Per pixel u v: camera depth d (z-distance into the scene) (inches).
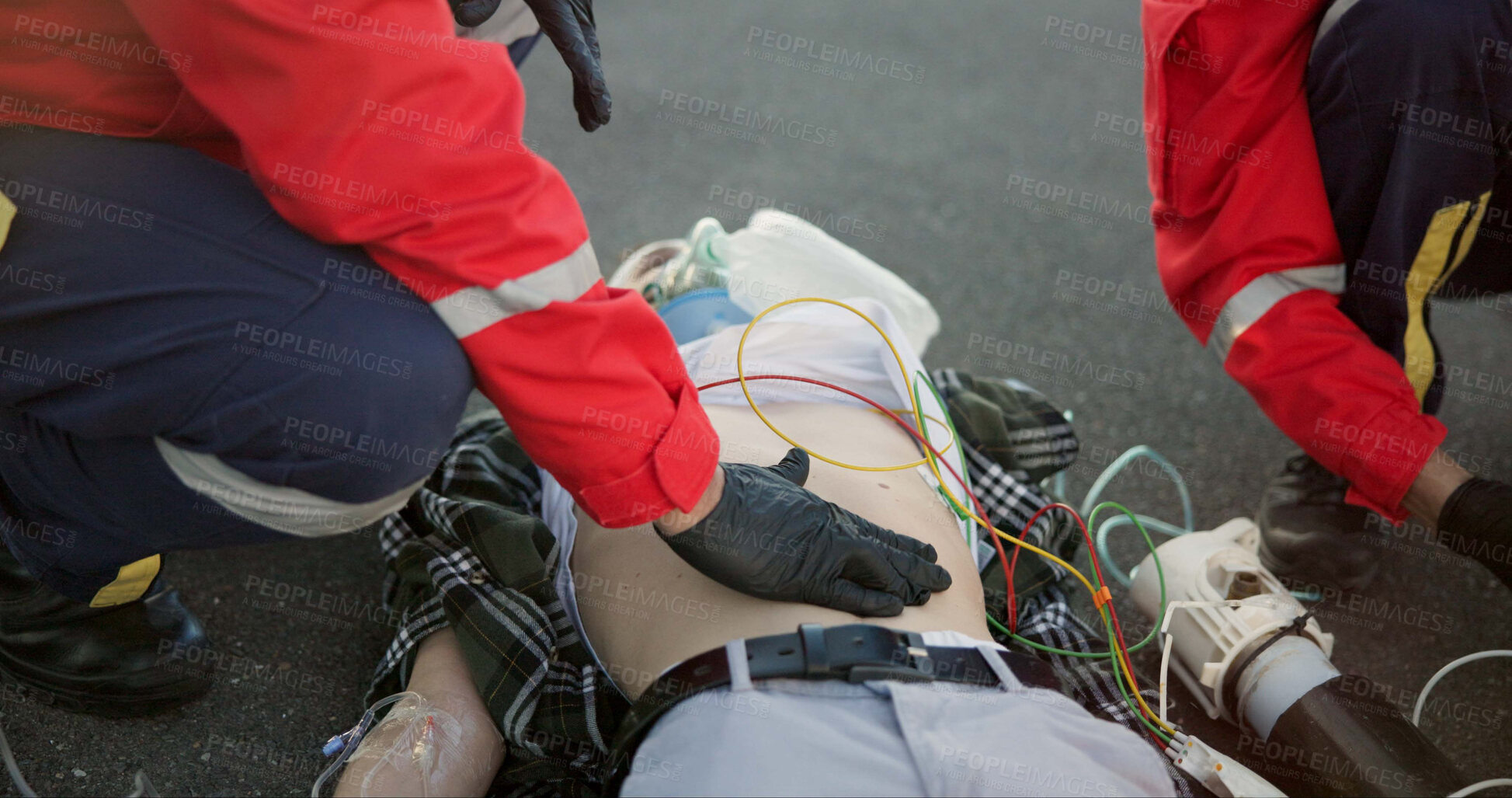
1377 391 60.9
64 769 57.7
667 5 160.7
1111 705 57.2
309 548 74.3
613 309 43.0
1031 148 129.3
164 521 48.4
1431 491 60.8
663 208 115.4
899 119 134.6
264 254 42.1
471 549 59.6
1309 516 71.9
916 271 107.8
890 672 43.8
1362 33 57.7
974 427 70.9
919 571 50.0
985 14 159.2
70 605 58.1
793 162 125.2
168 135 44.0
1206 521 80.4
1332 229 62.4
